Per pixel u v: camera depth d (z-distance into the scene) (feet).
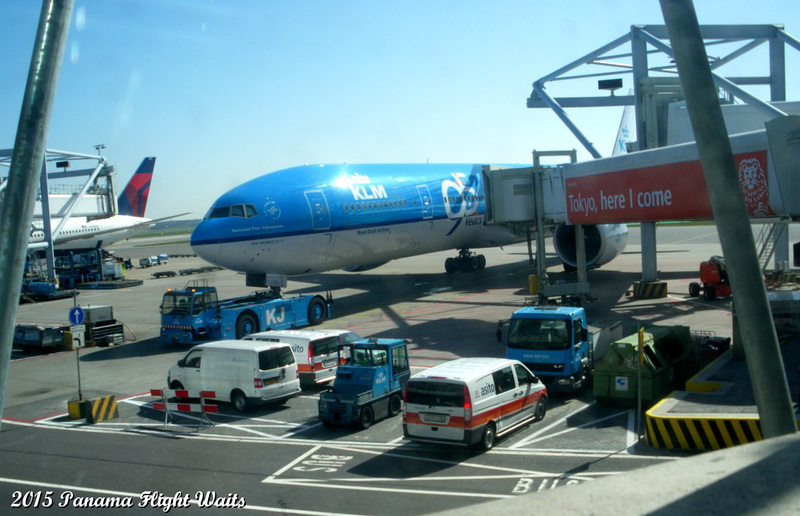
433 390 46.55
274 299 101.24
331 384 71.56
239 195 99.66
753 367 19.58
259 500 39.47
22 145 17.87
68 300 156.04
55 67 18.16
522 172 97.35
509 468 43.16
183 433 55.31
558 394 62.03
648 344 57.11
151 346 96.84
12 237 17.74
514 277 150.00
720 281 103.55
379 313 112.27
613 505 9.63
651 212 78.13
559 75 112.47
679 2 19.40
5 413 64.28
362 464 45.55
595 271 150.00
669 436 45.06
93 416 59.31
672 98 102.12
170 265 260.83
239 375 61.05
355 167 118.42
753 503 9.43
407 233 122.52
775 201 63.36
